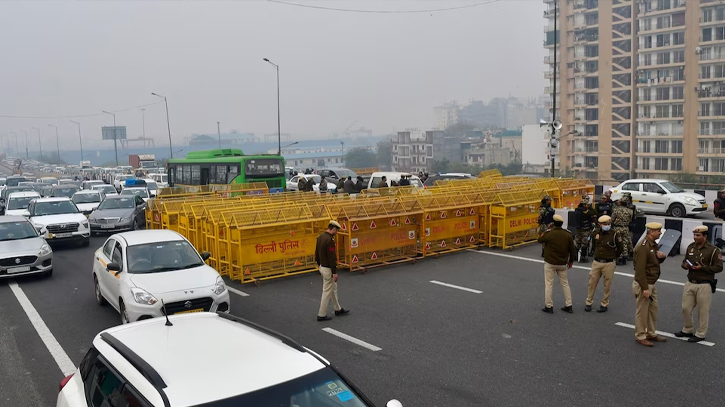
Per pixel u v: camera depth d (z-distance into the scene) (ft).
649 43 225.15
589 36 242.78
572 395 22.57
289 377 12.17
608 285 33.88
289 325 32.60
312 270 46.96
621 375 24.50
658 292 38.40
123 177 157.89
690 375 24.35
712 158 211.20
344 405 12.32
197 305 29.76
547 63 263.49
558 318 33.06
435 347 28.45
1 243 46.29
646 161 230.68
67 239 61.82
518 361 26.35
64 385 15.10
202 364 12.37
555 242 33.58
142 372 11.98
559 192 69.31
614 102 237.66
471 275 44.88
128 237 35.09
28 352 28.78
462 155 379.14
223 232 46.42
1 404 22.56
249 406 11.17
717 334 29.63
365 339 29.89
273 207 48.42
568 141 254.06
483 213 57.00
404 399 22.43
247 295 39.88
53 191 97.96
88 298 40.04
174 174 110.83
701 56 211.61
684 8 214.07
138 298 29.04
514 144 357.61
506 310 34.94
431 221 52.65
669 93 221.05
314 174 124.57
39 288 43.21
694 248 28.48
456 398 22.47
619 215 46.26
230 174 91.45
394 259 49.96
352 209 47.55
